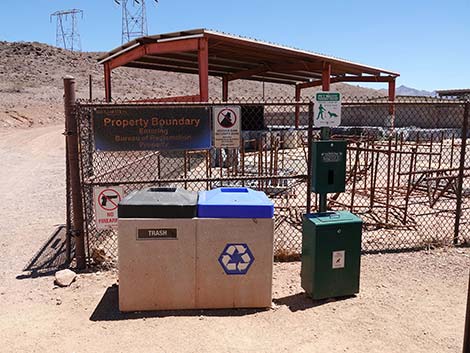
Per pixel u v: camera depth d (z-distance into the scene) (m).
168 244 4.30
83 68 89.38
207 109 5.51
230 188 4.90
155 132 5.45
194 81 104.25
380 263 5.81
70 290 4.95
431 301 4.65
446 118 35.88
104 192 5.44
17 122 38.91
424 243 6.61
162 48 16.36
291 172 12.91
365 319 4.24
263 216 4.34
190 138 5.52
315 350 3.70
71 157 5.45
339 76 29.27
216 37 15.35
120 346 3.74
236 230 4.33
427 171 8.11
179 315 4.30
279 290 4.96
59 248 6.57
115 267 5.68
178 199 4.40
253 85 108.38
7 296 4.80
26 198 11.16
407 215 8.30
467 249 6.42
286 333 3.97
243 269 4.37
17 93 58.91
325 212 4.91
